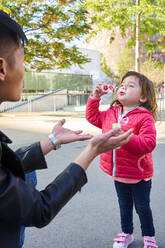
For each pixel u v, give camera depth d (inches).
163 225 93.3
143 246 82.5
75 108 814.5
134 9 375.6
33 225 30.7
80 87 930.7
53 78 850.8
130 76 81.6
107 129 84.0
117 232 89.9
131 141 71.7
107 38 1581.0
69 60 529.7
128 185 80.4
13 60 30.0
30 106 778.8
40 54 512.4
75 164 35.2
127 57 1403.8
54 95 816.9
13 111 741.9
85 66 949.8
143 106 83.4
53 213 31.4
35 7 450.0
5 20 29.2
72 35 470.9
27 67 582.6
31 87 795.4
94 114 88.4
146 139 72.6
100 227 93.1
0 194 26.7
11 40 29.5
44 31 478.3
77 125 342.3
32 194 29.5
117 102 88.7
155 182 135.3
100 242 84.0
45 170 155.9
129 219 83.0
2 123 380.5
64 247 81.6
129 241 83.3
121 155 76.8
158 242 83.5
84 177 35.1
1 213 27.4
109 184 133.3
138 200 79.1
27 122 392.5
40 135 271.1
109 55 1592.0
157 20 419.2
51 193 32.0
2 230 29.0
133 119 78.0
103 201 113.7
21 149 49.5
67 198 33.0
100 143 36.8
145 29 440.5
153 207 107.0
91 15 460.1
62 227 93.7
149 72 858.8
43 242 84.4
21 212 28.0
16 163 30.4
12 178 28.2
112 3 396.5
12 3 447.5
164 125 321.4
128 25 433.7
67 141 47.9
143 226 80.2
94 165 166.1
